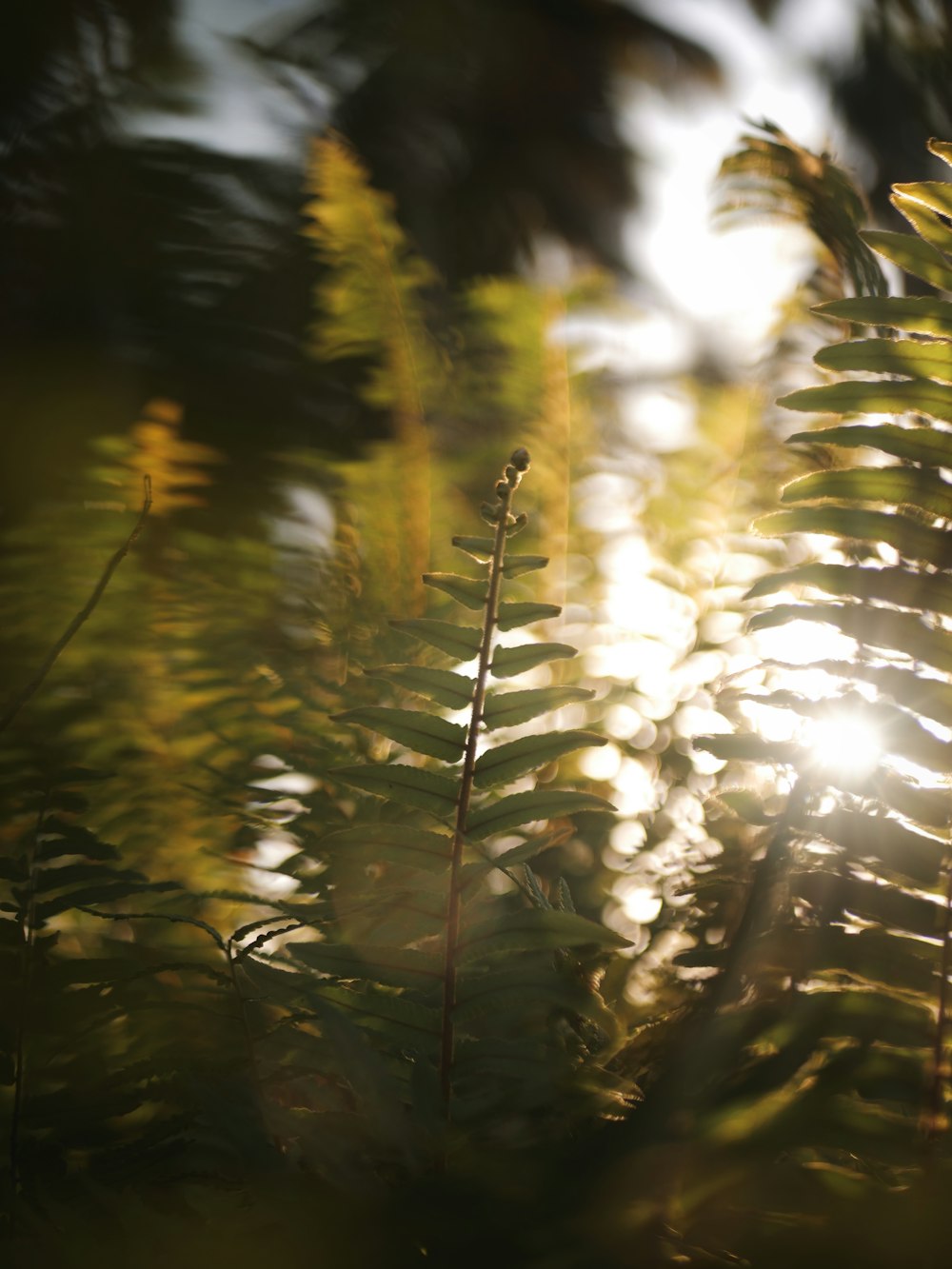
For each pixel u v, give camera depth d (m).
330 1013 1.08
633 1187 1.02
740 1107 1.04
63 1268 1.03
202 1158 1.08
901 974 1.09
